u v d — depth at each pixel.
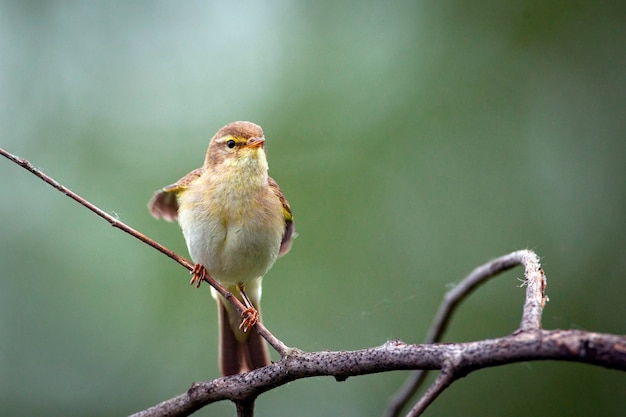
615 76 12.37
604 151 12.15
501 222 11.88
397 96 12.64
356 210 11.96
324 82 12.85
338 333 11.27
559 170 12.14
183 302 11.31
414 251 11.73
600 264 11.58
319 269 11.65
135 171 12.13
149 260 11.52
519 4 12.83
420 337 11.20
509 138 12.35
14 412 10.49
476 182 12.14
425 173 12.21
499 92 12.55
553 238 11.81
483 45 12.84
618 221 11.77
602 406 9.96
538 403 10.19
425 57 12.86
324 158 12.32
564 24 12.67
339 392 10.97
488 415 10.30
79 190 11.83
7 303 11.01
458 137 12.33
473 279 6.72
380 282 11.56
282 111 12.71
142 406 10.68
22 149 11.94
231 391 5.20
